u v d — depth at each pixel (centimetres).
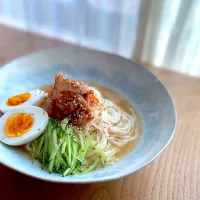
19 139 20
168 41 30
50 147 20
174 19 29
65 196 18
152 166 20
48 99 23
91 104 24
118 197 18
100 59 27
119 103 26
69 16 40
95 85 27
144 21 30
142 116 24
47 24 43
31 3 41
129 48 36
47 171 19
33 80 26
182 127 24
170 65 32
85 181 16
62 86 22
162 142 20
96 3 36
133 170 18
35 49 32
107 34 38
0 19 46
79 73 27
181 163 21
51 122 21
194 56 31
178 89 28
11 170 19
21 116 22
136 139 22
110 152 22
